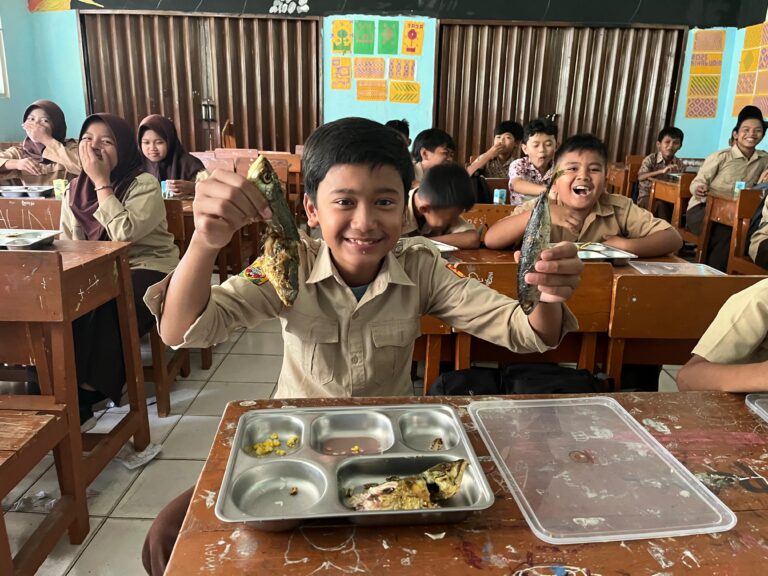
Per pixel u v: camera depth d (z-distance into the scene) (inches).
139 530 65.2
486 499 26.2
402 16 238.1
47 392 61.3
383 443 33.5
